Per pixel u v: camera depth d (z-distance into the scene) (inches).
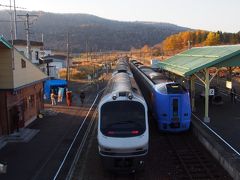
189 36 4675.2
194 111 1025.5
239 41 4237.2
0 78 737.6
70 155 635.5
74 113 1056.8
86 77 2193.7
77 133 801.6
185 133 791.1
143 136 530.0
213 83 1651.1
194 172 538.3
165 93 748.0
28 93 892.6
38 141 734.5
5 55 734.5
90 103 1247.5
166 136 765.9
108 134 531.2
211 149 626.8
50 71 1883.6
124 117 544.1
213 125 841.5
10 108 761.6
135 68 1487.5
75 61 4023.1
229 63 860.6
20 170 559.2
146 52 4948.3
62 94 1311.5
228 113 992.9
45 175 535.5
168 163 585.6
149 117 900.0
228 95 1333.7
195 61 995.3
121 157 521.3
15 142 727.7
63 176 530.0
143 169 549.6
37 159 614.9
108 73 2620.6
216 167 561.6
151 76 957.2
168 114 745.0
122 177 528.4
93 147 684.1
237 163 522.0
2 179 521.3
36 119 966.4
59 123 912.3
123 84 649.0
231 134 750.5
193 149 665.6
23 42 1617.9
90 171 551.8
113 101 557.6
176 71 997.2
